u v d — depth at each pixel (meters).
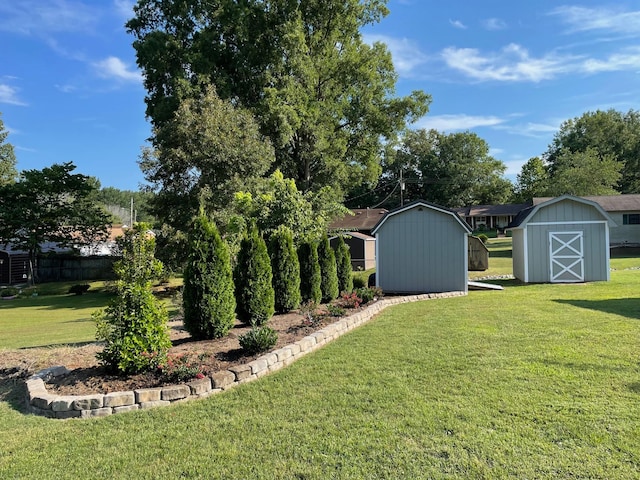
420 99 21.62
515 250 14.77
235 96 19.69
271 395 3.81
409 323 7.06
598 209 12.80
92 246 28.69
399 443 2.77
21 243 24.02
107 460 2.75
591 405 3.24
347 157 23.05
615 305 7.98
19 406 3.95
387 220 11.84
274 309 7.39
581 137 44.97
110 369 4.22
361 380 4.10
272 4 19.17
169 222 16.89
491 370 4.20
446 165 47.69
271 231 10.06
